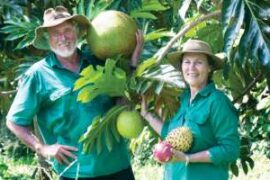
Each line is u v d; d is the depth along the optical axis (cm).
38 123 402
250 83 427
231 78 434
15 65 489
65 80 387
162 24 450
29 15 463
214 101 356
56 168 403
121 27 365
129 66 370
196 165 362
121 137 398
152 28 452
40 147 389
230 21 336
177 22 440
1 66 495
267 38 337
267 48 335
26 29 429
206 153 354
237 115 364
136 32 371
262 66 354
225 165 368
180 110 368
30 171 1059
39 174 511
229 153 354
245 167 475
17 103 390
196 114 358
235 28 334
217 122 355
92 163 394
